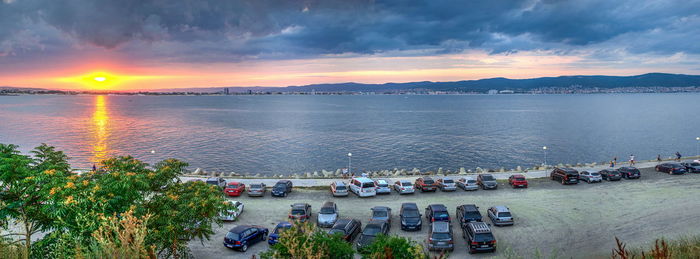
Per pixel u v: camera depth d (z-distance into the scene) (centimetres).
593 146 8438
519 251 1944
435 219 2344
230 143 8975
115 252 778
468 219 2289
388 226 2234
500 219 2314
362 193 3103
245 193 3256
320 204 2939
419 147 8381
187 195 1549
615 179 3541
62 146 8300
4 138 9375
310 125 13325
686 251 1008
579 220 2419
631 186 3325
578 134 10488
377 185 3222
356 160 7044
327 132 11175
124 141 9100
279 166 6588
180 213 1478
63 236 1117
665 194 3011
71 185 1250
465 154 7550
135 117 16550
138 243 797
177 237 1523
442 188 3294
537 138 9738
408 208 2427
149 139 9481
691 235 2036
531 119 15600
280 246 1026
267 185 3612
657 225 2281
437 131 11381
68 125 12662
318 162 6888
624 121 14212
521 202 2883
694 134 10138
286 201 3009
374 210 2427
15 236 1872
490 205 2827
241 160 7044
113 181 1357
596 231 2211
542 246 2005
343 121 15038
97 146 8356
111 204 1313
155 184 1579
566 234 2175
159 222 1433
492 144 8775
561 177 3491
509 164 6675
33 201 1384
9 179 1355
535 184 3491
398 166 6550
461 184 3375
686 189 3159
